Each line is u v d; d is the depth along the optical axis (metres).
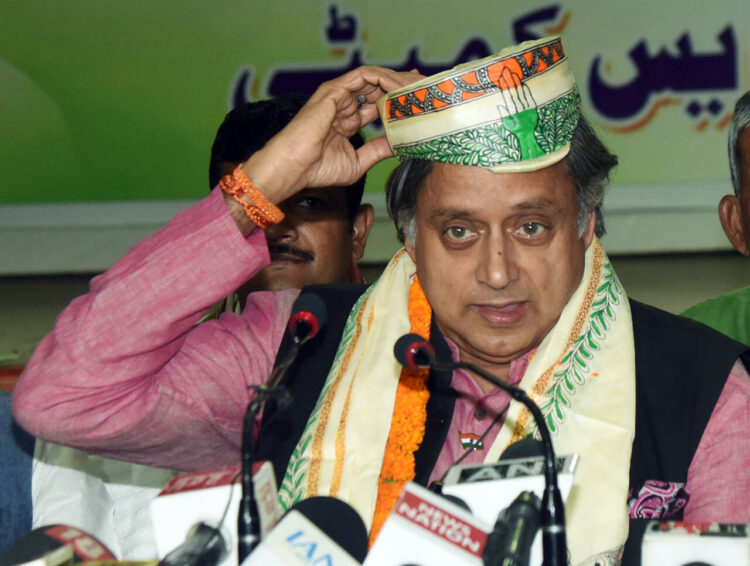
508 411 2.06
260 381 2.20
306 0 5.08
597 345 2.10
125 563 1.51
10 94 5.11
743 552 1.42
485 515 1.55
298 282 2.95
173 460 2.21
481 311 2.00
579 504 1.96
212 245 2.00
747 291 3.07
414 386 2.15
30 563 1.47
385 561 1.43
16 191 5.15
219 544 1.51
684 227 4.99
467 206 1.93
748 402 2.04
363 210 3.24
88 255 5.15
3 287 5.21
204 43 5.10
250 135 3.01
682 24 5.03
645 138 5.04
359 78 2.11
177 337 2.07
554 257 1.97
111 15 5.09
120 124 5.12
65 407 2.03
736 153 2.76
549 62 1.97
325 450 2.10
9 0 5.10
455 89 1.92
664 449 2.04
